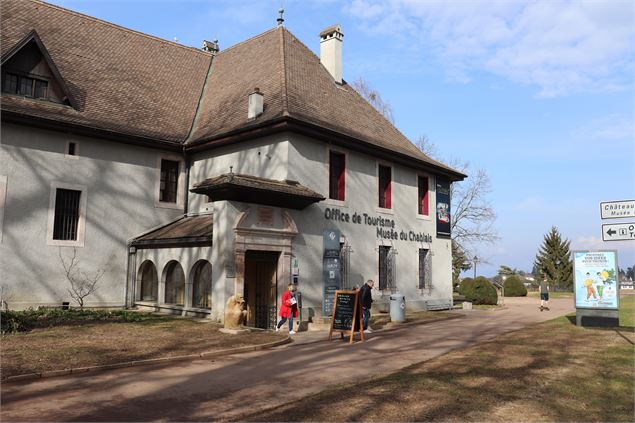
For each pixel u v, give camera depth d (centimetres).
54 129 1767
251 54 2388
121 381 843
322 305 1814
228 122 1981
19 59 1742
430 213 2503
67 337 1180
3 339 1128
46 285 1738
